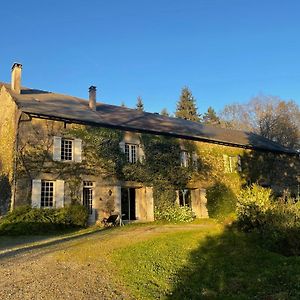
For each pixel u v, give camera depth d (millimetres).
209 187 24375
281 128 46938
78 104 24141
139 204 21781
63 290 7254
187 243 10969
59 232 16844
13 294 6988
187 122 29688
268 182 27812
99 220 19516
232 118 52781
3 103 21422
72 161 19406
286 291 6910
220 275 8078
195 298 6867
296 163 30344
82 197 19344
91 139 20328
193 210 23688
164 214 21594
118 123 21844
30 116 18578
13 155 18156
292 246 9586
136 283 7773
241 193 12445
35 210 17172
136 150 22047
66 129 19672
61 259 9688
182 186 23156
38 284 7605
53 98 23641
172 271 8609
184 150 23969
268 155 28688
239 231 11641
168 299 6902
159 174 22312
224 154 26016
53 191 18703
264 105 49906
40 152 18531
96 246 11133
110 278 8102
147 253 10062
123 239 12086
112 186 20453
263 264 8570
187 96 60000
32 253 10812
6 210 17906
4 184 18688
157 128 23578
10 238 14906
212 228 12758
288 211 10438
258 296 6809
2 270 8703
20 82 22031
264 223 10805
